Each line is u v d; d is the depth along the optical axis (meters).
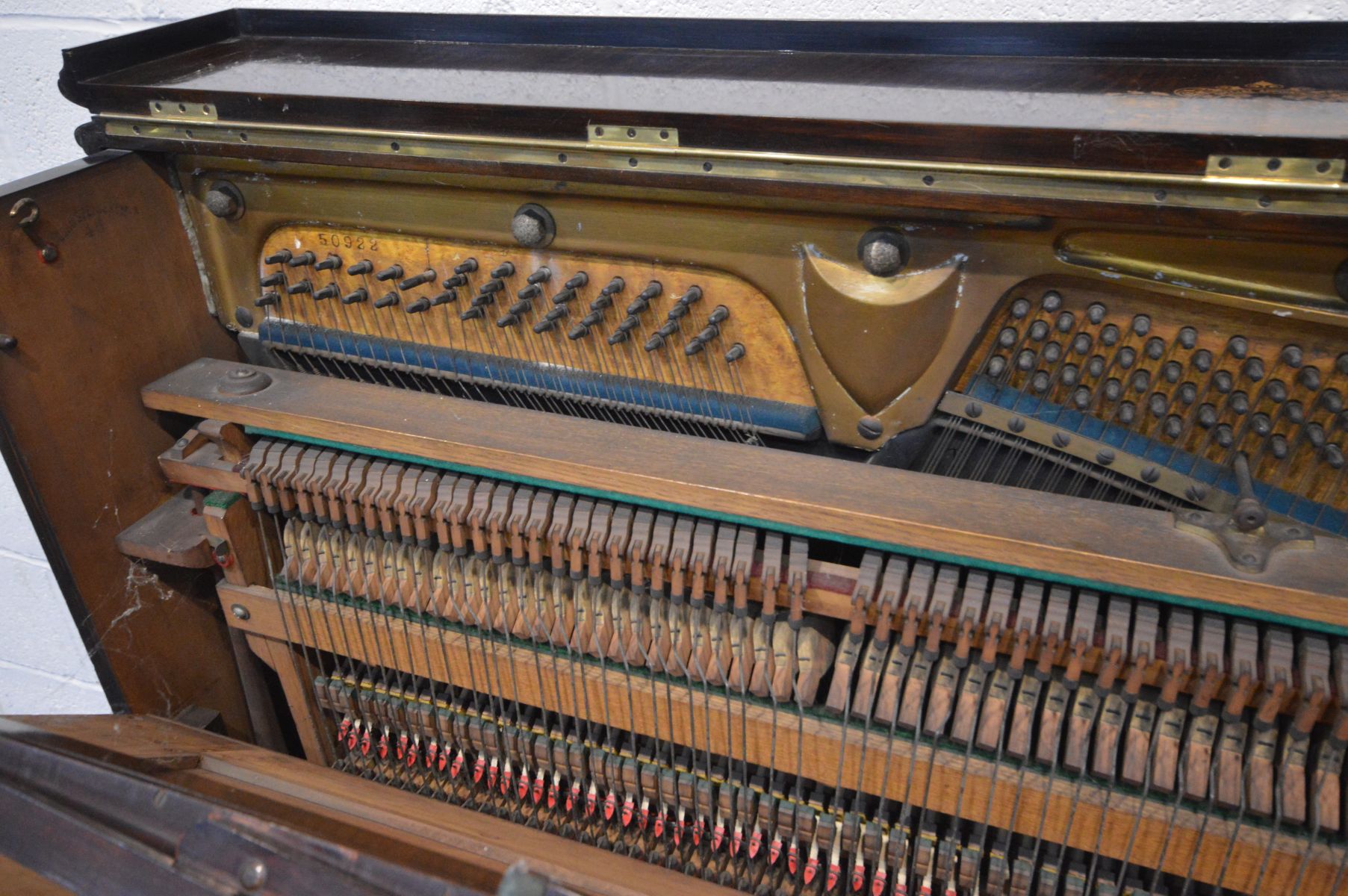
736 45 1.24
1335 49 1.04
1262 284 0.91
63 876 0.87
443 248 1.21
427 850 0.92
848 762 1.10
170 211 1.31
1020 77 1.06
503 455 1.08
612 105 1.00
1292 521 0.96
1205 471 1.02
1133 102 0.94
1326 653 0.88
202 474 1.28
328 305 1.31
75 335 1.23
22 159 1.67
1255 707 0.96
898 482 1.00
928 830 1.14
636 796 1.28
